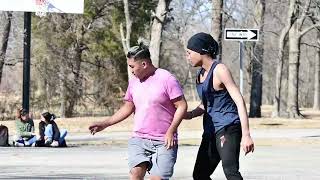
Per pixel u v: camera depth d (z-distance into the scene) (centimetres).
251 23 4822
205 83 722
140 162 722
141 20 4481
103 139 2528
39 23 4331
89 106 4631
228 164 703
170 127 720
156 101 726
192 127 3391
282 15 5041
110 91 4641
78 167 1424
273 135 2838
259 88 4588
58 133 2008
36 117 4394
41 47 4394
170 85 726
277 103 4619
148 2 4488
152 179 720
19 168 1391
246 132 689
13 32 4275
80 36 4459
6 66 4588
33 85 4469
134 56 728
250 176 1289
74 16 4416
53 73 4441
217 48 738
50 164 1486
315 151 1969
